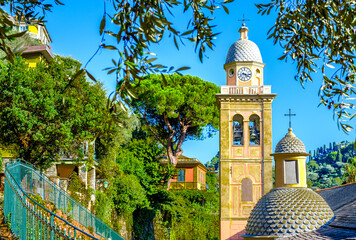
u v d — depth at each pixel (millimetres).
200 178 76312
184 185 73188
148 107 59562
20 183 24594
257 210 22766
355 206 20188
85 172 39125
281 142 26531
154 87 56812
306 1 7898
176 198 55562
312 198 22453
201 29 7207
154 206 53344
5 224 18656
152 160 55344
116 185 44406
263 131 45406
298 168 25906
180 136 62938
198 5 7094
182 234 54969
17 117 28484
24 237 16234
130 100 6855
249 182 44656
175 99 56875
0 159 27734
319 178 186750
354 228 16172
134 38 6750
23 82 29891
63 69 32562
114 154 47781
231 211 44062
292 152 25828
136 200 45688
